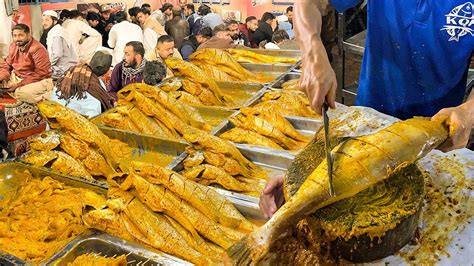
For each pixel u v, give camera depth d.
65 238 1.96
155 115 2.84
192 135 2.44
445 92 2.01
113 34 6.43
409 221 1.25
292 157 2.50
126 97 2.91
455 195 1.47
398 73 2.04
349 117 1.77
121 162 2.62
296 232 1.32
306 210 1.18
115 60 6.29
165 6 8.79
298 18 1.62
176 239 1.83
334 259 1.27
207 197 1.96
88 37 6.94
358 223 1.20
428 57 1.93
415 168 1.38
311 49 1.47
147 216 1.88
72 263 1.77
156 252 1.79
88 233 1.88
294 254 1.30
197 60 3.93
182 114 2.85
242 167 2.43
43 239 1.98
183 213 1.89
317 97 1.35
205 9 8.68
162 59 4.76
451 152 1.66
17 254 1.90
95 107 3.55
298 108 3.08
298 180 1.33
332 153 1.28
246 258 1.14
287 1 8.98
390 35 1.97
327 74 1.38
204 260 1.78
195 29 7.93
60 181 2.30
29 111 4.44
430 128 1.27
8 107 4.41
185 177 2.11
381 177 1.23
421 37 1.90
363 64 2.16
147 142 2.71
